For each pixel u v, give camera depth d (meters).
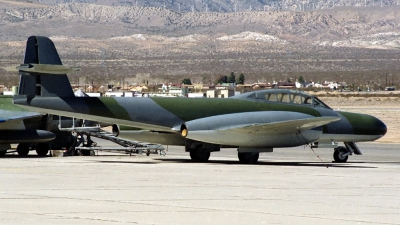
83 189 32.91
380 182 38.22
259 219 25.53
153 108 49.50
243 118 50.31
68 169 43.16
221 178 38.78
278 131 50.72
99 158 55.34
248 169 45.19
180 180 37.38
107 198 30.06
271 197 31.14
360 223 25.17
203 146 51.88
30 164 47.00
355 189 34.72
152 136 52.09
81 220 24.78
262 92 53.09
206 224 24.42
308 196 31.70
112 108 48.59
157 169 43.97
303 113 53.09
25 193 31.33
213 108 51.00
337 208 28.31
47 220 24.67
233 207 28.12
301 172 43.69
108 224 24.14
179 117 50.00
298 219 25.67
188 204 28.73
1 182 35.44
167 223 24.48
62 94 48.34
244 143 50.25
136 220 24.95
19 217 25.19
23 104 47.56
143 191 32.47
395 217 26.47
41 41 49.12
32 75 47.81
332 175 41.91
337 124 54.50
